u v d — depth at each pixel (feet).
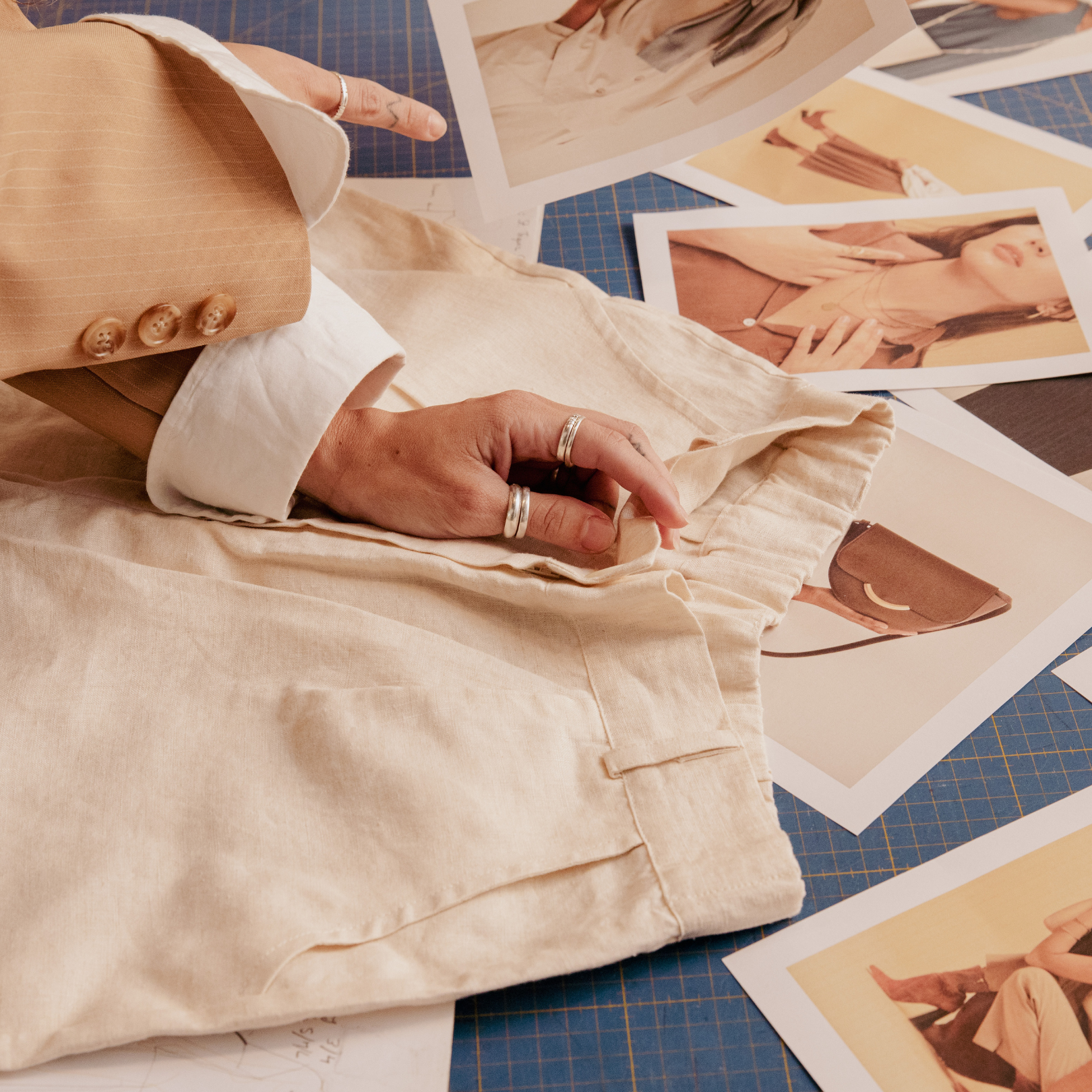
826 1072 1.75
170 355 2.06
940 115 3.46
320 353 2.06
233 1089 1.69
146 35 1.78
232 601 2.07
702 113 2.92
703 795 1.91
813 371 2.82
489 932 1.78
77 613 2.04
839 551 2.42
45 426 2.60
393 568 2.14
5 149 1.61
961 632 2.29
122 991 1.68
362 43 3.80
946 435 2.65
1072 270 2.99
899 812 2.05
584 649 2.10
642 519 2.17
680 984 1.85
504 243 3.18
